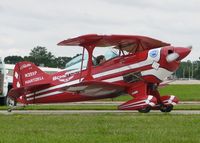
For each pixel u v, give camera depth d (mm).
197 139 12336
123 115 20266
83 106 29734
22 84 25719
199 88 72688
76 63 24984
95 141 12055
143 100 22609
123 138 12500
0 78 33469
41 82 25484
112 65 24031
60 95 25188
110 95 24594
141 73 23625
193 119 17609
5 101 33625
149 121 16984
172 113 22203
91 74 24000
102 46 24281
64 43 23266
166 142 11914
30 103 25969
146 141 12070
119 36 23031
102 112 23500
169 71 23625
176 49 23375
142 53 23766
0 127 15555
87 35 22625
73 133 13719
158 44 23938
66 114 21438
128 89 23906
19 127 15492
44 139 12391
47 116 19797
